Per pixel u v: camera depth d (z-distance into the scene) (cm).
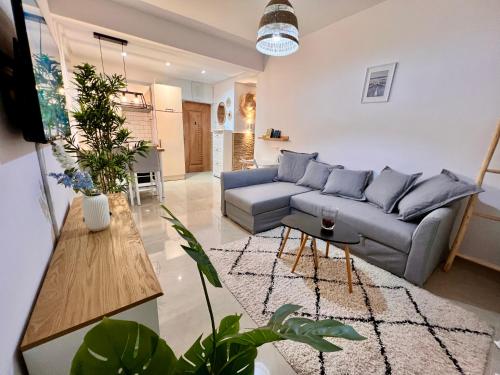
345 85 289
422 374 109
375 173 272
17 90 79
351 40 276
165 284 170
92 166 187
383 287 170
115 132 210
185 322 137
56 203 124
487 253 203
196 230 264
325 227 175
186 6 255
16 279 64
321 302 154
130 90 486
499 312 150
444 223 168
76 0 229
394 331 133
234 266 192
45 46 113
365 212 215
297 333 53
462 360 116
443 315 145
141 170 345
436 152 222
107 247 105
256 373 90
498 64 182
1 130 67
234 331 68
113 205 163
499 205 193
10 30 82
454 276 189
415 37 223
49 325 64
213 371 58
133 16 262
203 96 608
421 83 225
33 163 95
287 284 171
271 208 260
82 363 46
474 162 201
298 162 333
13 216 68
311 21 287
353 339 49
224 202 298
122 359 49
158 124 496
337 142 309
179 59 400
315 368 111
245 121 564
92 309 69
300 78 347
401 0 229
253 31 316
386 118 255
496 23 179
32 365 62
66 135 158
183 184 501
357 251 210
